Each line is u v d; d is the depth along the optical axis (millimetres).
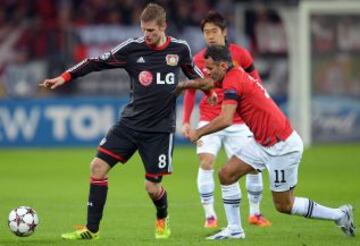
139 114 33469
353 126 89688
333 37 88375
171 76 33594
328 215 33344
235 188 33594
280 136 32219
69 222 40312
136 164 72875
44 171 66062
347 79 89062
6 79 82250
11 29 82250
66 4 86125
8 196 51094
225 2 87688
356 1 90125
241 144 40188
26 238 34719
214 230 37625
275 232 36406
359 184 56750
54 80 33562
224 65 32188
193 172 65125
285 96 87500
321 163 71375
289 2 86875
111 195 51469
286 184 32750
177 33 85812
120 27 84562
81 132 83812
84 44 83250
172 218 41844
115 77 84938
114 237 35188
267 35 87312
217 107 40156
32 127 82875
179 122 86625
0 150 82000
